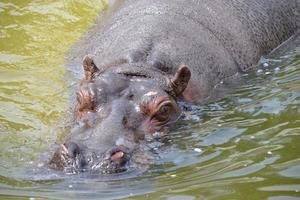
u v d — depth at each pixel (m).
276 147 14.06
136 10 19.06
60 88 17.72
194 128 14.80
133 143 13.43
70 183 12.31
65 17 23.03
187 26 17.75
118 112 13.96
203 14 18.64
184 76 15.30
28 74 18.81
